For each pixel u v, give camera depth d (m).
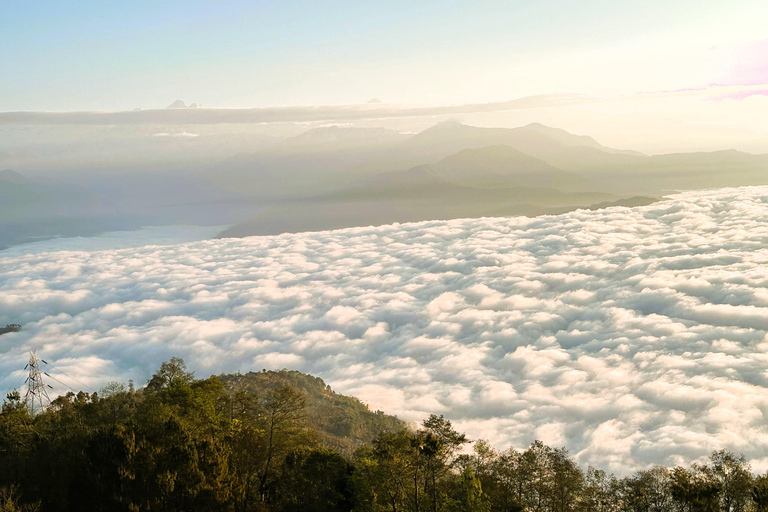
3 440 54.91
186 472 44.78
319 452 56.00
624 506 55.75
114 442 46.25
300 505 52.62
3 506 41.16
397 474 49.44
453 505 47.56
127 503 42.81
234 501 47.06
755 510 47.41
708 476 51.19
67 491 46.56
